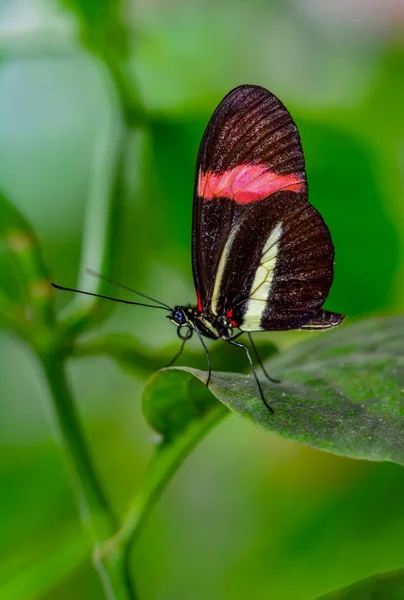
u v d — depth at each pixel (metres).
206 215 0.40
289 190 0.40
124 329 0.44
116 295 0.40
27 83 0.44
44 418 0.46
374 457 0.35
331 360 0.38
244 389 0.37
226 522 0.45
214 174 0.40
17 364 0.46
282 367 0.39
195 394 0.37
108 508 0.37
